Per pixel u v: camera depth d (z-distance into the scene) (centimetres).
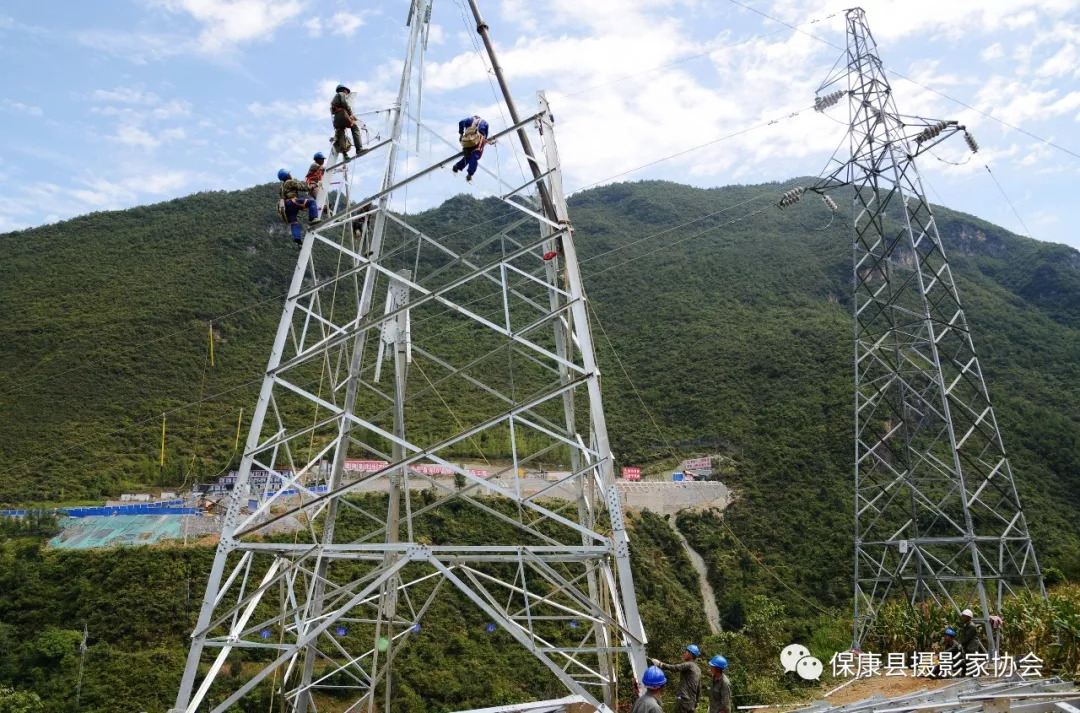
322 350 1455
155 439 6662
